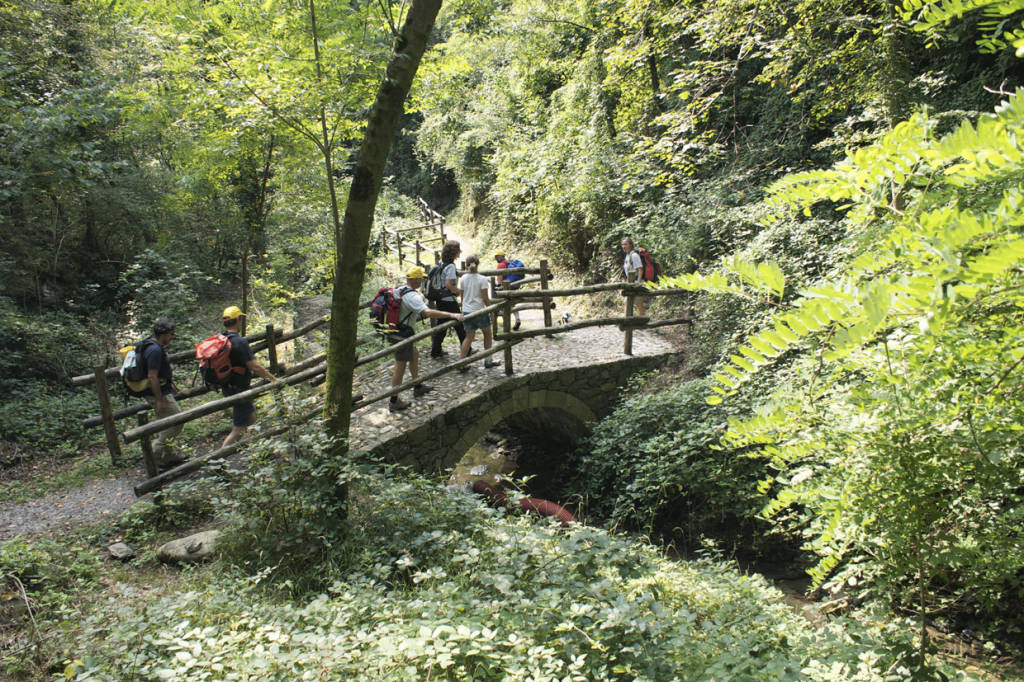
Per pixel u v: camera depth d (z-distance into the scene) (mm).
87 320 9828
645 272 8961
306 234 12891
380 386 7805
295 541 4344
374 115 4070
